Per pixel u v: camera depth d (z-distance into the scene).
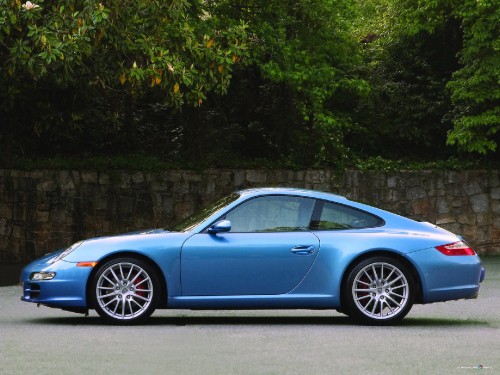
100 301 11.23
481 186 29.70
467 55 28.58
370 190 29.42
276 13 28.44
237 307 11.46
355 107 31.94
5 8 17.69
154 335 10.22
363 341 9.77
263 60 28.59
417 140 31.69
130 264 11.28
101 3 18.52
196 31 25.92
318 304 11.47
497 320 12.20
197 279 11.34
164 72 20.02
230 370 7.80
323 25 28.91
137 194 27.84
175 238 11.40
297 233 11.54
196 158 29.77
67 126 28.12
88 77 22.11
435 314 13.02
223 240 11.42
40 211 26.97
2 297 15.65
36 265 11.54
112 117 28.34
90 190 27.39
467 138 28.88
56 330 10.67
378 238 11.52
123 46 19.67
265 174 28.89
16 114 27.89
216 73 22.42
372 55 32.72
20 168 26.89
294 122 30.09
